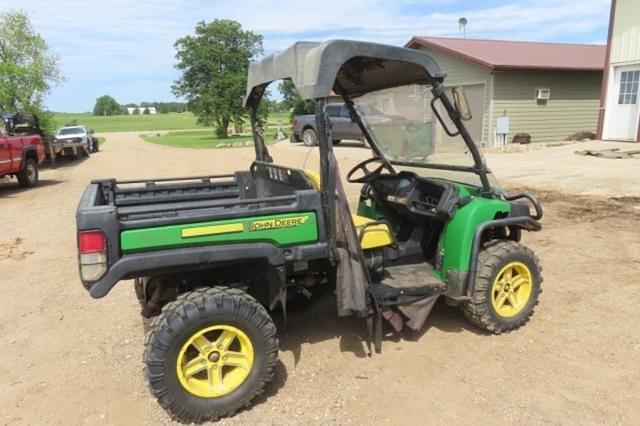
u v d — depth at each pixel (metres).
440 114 3.57
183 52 36.28
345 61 2.97
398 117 3.92
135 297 4.69
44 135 15.94
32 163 11.74
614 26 14.64
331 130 3.04
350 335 3.79
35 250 6.26
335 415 2.88
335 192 3.06
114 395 3.15
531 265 3.76
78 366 3.50
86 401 3.09
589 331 3.74
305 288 3.72
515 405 2.91
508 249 3.67
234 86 34.75
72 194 10.47
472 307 3.62
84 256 2.62
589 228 6.27
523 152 14.38
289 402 3.02
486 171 3.64
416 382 3.17
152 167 14.78
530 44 21.59
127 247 2.69
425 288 3.51
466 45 19.97
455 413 2.86
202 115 35.84
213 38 35.97
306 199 3.06
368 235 3.54
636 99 14.44
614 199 7.68
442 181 3.82
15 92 21.16
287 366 3.39
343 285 3.13
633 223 6.41
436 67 3.25
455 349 3.54
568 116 18.59
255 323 2.88
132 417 2.93
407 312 3.49
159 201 3.93
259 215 2.94
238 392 2.88
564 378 3.16
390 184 4.07
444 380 3.18
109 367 3.47
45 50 22.19
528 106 17.83
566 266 5.04
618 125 15.07
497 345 3.58
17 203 9.66
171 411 2.79
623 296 4.32
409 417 2.84
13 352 3.71
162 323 2.74
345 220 3.09
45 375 3.39
